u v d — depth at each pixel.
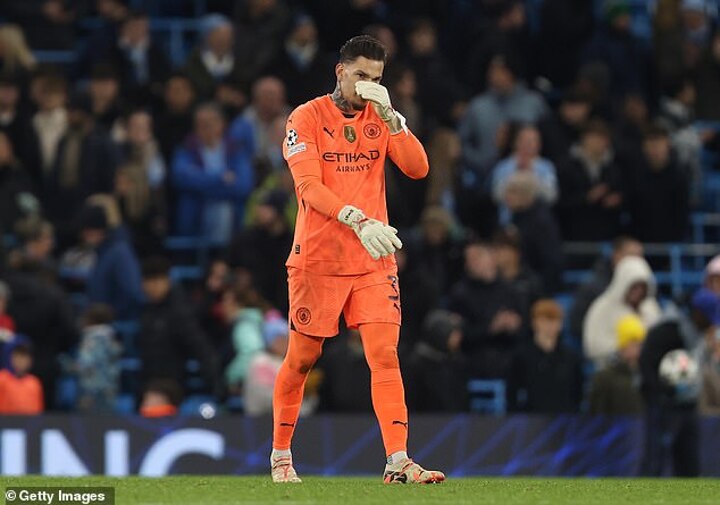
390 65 60.19
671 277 62.25
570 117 63.78
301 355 27.66
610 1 70.12
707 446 42.72
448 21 70.50
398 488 26.02
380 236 26.11
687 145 66.81
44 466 42.25
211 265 55.56
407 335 52.19
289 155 27.28
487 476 43.09
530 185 56.75
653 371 42.72
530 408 47.66
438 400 46.88
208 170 58.91
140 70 64.75
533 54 69.81
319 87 62.97
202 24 71.19
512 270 53.69
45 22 70.19
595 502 23.75
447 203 59.53
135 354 54.97
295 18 65.94
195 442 42.72
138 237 58.03
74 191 58.12
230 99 62.97
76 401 50.88
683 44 69.75
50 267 53.28
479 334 52.00
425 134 60.41
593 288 54.00
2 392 46.50
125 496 24.48
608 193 60.41
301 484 27.53
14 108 60.38
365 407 47.03
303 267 27.27
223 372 51.09
